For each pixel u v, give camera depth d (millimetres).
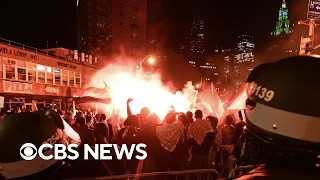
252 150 1202
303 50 12734
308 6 12766
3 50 20562
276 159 1104
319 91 1081
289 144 1067
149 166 6312
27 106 23188
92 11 63188
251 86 1280
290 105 1093
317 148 1037
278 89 1139
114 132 8352
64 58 29594
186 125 7914
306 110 1065
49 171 1613
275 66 1221
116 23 65312
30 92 23438
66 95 29047
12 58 21469
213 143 7027
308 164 1052
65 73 29297
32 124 1594
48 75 26234
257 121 1178
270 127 1125
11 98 21438
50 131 1640
